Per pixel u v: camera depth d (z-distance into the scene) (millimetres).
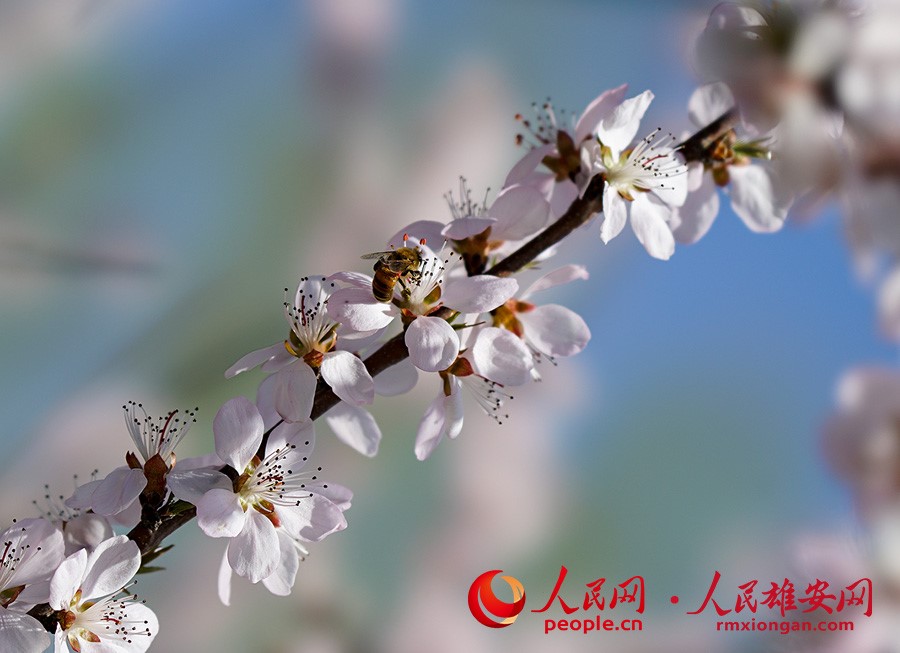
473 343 613
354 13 912
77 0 869
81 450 851
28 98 875
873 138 556
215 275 900
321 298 611
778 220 627
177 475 603
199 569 854
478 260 617
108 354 869
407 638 842
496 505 903
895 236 558
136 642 597
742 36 560
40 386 857
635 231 615
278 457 607
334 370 605
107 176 888
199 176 910
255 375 884
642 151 618
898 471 551
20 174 851
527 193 617
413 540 883
